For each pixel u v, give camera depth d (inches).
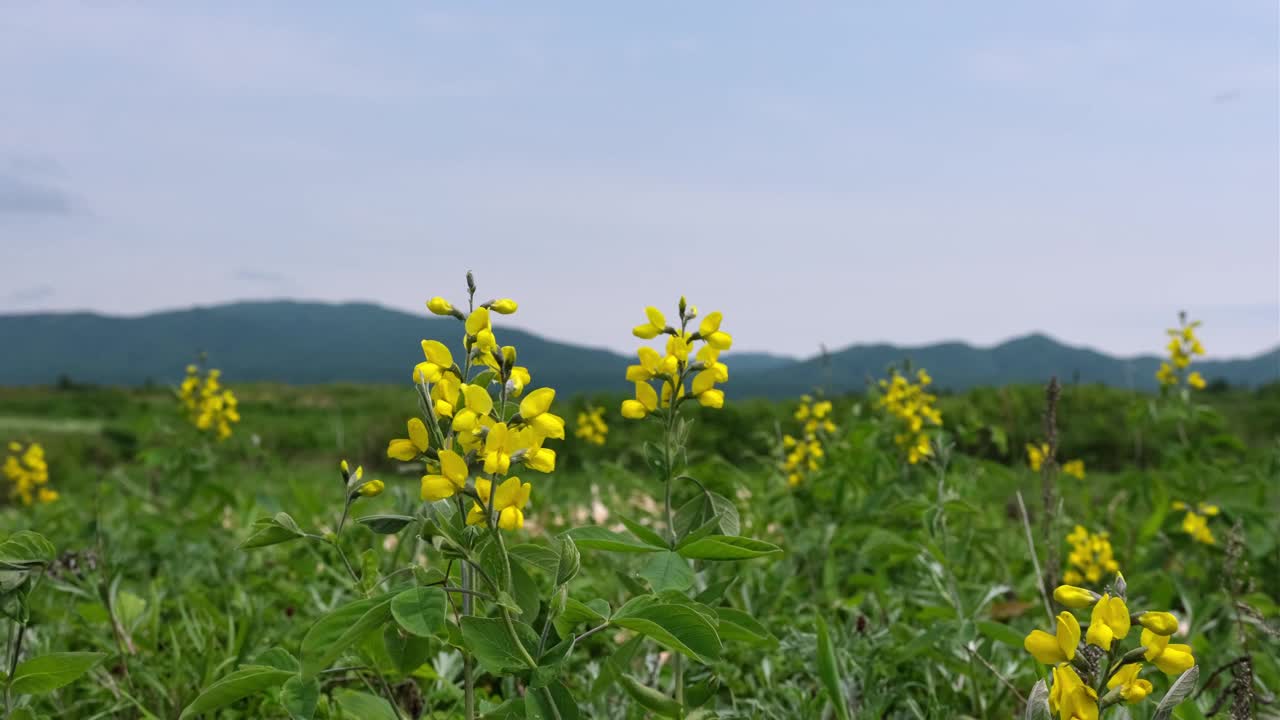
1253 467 253.6
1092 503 289.6
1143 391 323.9
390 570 163.5
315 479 396.8
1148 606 179.8
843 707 104.1
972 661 122.8
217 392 270.5
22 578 81.6
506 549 74.2
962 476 237.1
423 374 73.5
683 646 71.3
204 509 252.5
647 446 94.8
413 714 120.3
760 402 540.7
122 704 122.0
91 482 502.6
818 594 174.6
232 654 136.3
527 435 70.2
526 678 70.7
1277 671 131.1
